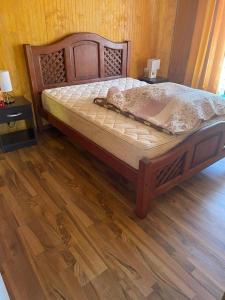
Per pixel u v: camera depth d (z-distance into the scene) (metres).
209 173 2.37
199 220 1.80
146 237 1.65
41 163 2.50
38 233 1.67
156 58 3.99
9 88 2.57
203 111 1.97
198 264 1.46
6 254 1.51
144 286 1.34
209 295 1.29
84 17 3.02
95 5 3.04
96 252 1.53
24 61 2.82
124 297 1.28
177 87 2.42
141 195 1.69
